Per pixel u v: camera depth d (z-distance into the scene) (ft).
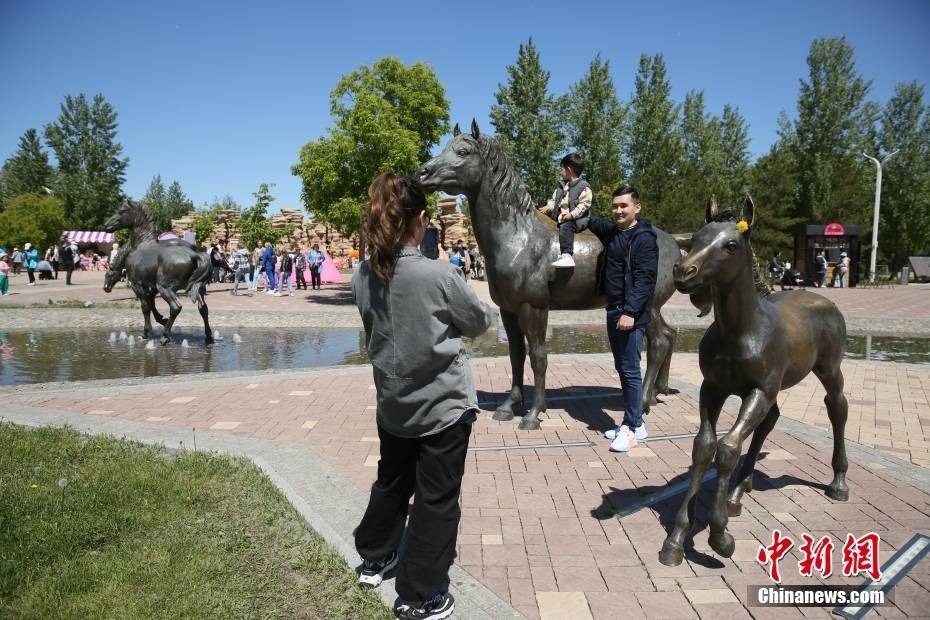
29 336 40.24
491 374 26.89
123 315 49.44
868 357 35.06
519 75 142.72
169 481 12.93
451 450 8.55
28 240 163.02
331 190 59.00
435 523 8.50
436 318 8.20
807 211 140.87
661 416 19.56
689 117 169.68
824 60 141.59
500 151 17.02
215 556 10.02
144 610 8.46
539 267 17.21
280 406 20.65
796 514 12.19
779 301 11.85
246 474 13.64
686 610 8.89
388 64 60.44
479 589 9.34
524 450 16.05
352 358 33.35
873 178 147.43
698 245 9.59
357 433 17.47
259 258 80.84
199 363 31.58
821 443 16.65
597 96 146.20
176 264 36.06
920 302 69.36
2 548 9.94
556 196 18.25
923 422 19.33
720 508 9.87
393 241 8.21
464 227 132.05
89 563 9.66
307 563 9.94
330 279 99.96
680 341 41.04
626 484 13.69
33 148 228.84
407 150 56.85
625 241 15.69
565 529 11.50
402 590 8.50
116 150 228.22
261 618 8.52
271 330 44.88
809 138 144.97
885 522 11.80
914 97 143.02
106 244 180.14
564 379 25.55
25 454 14.64
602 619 8.64
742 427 9.92
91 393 22.40
